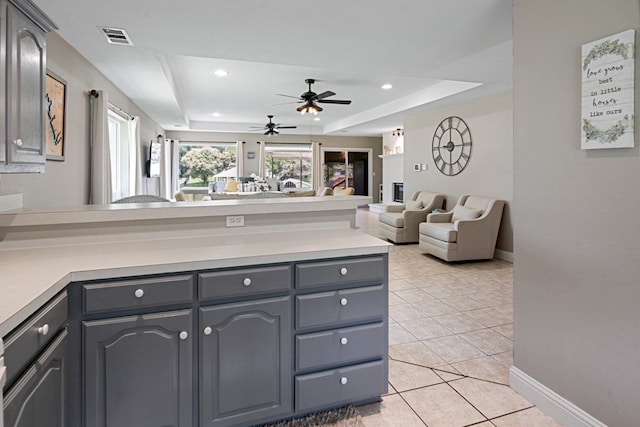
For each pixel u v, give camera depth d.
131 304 1.52
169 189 9.88
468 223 5.12
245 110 8.14
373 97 6.75
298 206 2.34
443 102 6.12
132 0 2.34
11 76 1.58
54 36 2.94
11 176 2.36
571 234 1.80
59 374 1.38
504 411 2.00
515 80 2.10
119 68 3.95
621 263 1.58
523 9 2.03
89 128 3.75
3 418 1.01
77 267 1.50
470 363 2.52
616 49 1.55
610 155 1.61
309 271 1.79
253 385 1.73
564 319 1.85
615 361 1.61
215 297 1.64
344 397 1.90
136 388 1.55
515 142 2.12
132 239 2.03
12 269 1.48
